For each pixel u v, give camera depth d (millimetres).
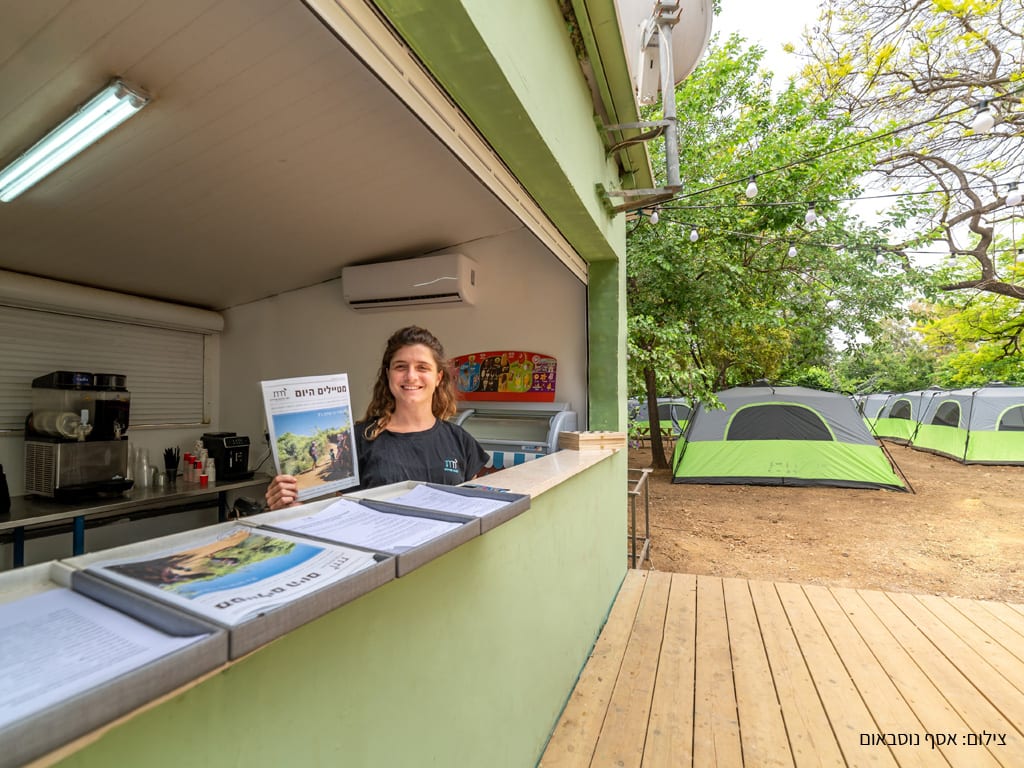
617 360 3389
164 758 625
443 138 1510
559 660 2273
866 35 7668
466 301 3463
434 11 1184
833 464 8359
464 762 1408
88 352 3430
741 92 7734
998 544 5738
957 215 7910
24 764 364
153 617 538
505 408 3422
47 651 464
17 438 3119
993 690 2480
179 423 3982
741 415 8812
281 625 573
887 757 2008
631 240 6711
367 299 3523
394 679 1096
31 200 2213
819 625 3174
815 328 8859
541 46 1821
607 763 1973
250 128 1888
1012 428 10617
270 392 1138
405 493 1279
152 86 1589
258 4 1320
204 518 3969
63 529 3230
